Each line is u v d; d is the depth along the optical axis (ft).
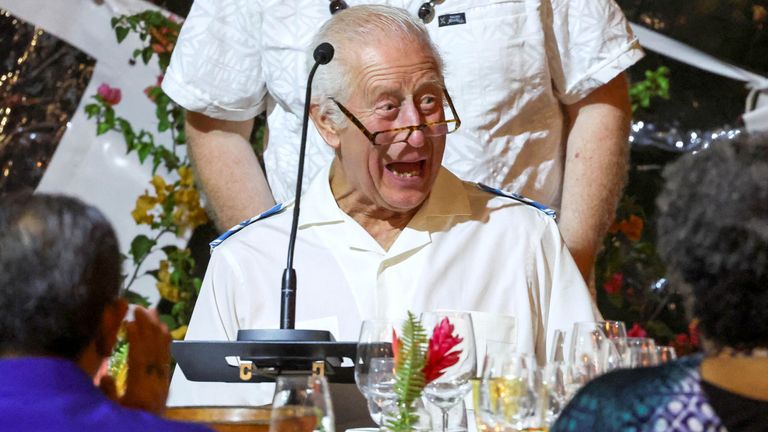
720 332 14.08
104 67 38.83
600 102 30.96
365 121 23.63
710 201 14.12
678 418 13.58
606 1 30.63
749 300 13.89
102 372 20.33
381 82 23.44
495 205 25.45
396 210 24.40
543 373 18.71
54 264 14.43
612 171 30.58
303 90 30.55
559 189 31.68
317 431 16.56
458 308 24.25
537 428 18.16
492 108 30.12
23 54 38.91
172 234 38.81
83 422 14.08
